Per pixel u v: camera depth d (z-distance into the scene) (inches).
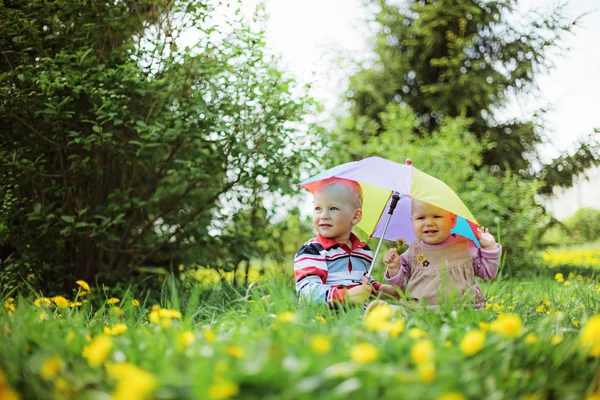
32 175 216.4
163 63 221.5
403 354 74.4
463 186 323.6
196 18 218.8
